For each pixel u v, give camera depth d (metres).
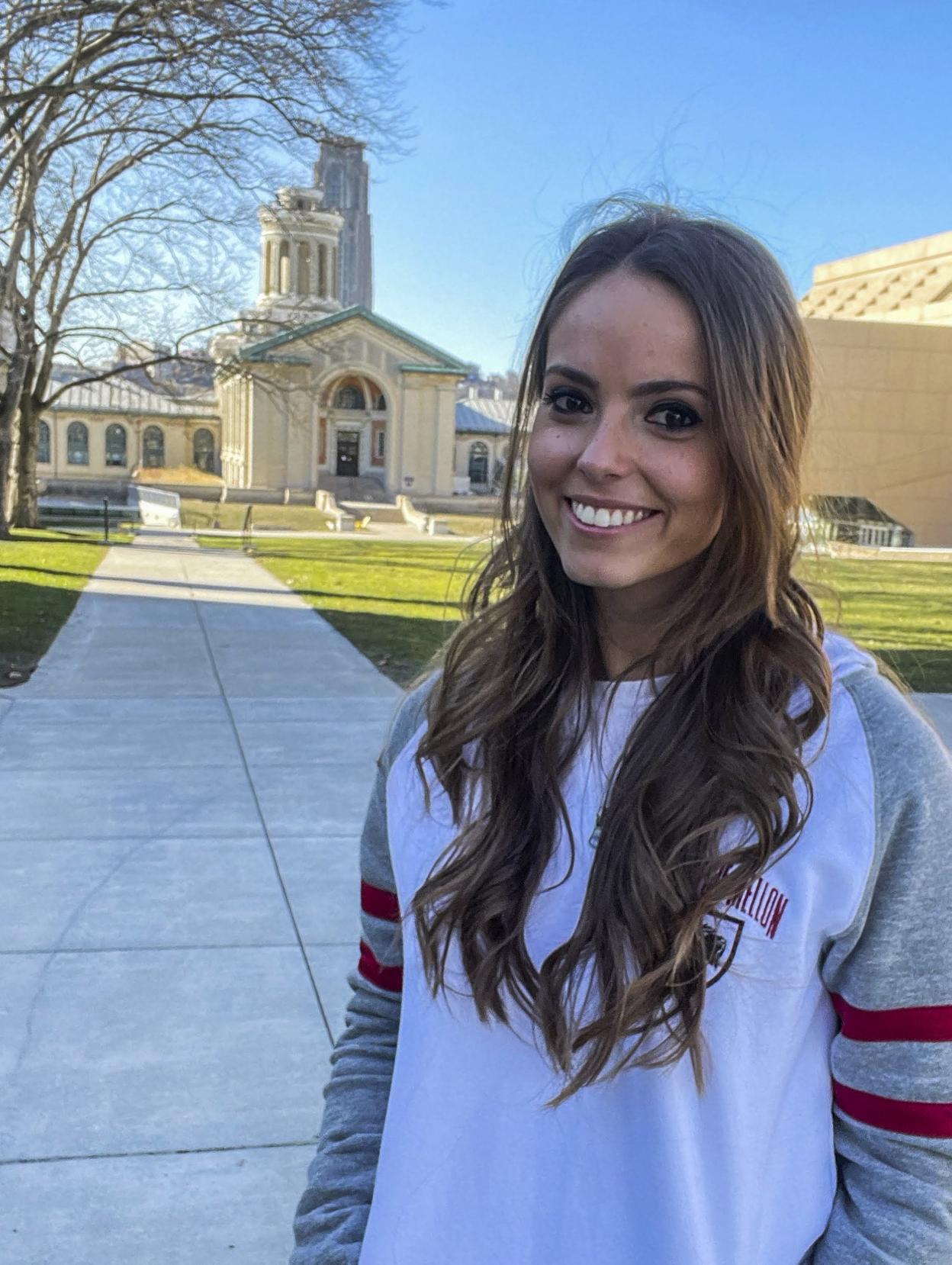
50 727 7.70
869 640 11.98
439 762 1.15
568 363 1.04
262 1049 3.49
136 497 58.97
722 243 1.02
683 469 1.00
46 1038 3.51
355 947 4.23
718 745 0.98
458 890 1.05
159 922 4.41
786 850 0.95
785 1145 0.98
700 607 1.02
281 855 5.22
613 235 1.06
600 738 1.07
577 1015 0.97
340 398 67.12
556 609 1.13
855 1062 0.97
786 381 1.02
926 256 46.56
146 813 5.81
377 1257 1.04
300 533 39.34
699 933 0.95
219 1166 2.92
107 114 21.56
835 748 0.98
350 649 11.51
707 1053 0.95
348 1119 1.22
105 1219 2.71
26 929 4.30
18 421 30.03
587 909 0.99
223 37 15.24
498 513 1.35
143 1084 3.27
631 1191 0.97
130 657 10.65
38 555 22.09
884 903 0.95
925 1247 0.92
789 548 1.06
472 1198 1.02
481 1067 1.03
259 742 7.42
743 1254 0.94
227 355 28.34
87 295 25.27
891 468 40.88
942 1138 0.94
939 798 0.96
